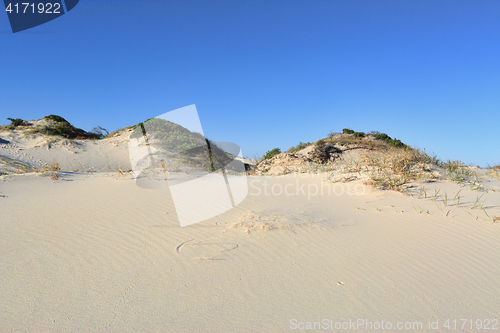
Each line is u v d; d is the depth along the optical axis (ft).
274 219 13.62
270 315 6.80
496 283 8.39
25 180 20.44
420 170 23.00
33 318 6.52
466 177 22.86
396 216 14.37
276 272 8.82
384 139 66.13
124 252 10.00
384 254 10.13
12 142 55.52
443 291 7.95
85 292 7.59
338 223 13.32
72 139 66.80
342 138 66.03
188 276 8.49
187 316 6.70
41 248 10.21
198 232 11.94
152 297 7.42
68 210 14.60
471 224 13.03
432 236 11.78
